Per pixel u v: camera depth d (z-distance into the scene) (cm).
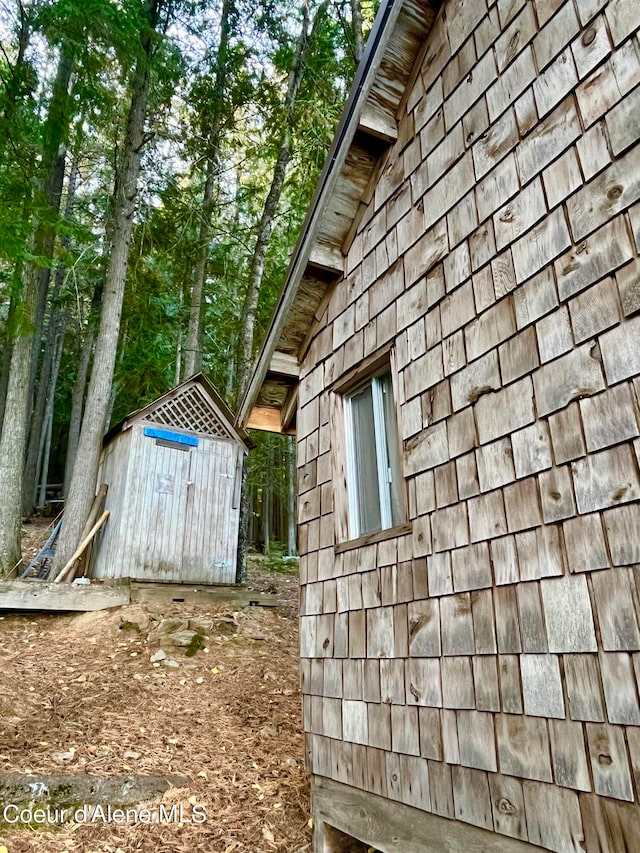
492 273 266
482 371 263
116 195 1182
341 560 355
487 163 280
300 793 389
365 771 303
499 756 223
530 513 227
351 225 406
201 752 434
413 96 354
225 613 761
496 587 237
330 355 412
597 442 203
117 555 813
